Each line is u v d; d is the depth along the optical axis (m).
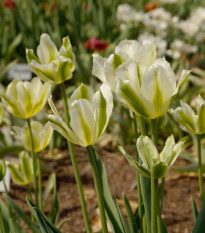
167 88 0.85
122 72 0.86
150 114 0.87
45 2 4.26
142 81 0.84
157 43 3.17
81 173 2.16
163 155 0.88
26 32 3.57
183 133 2.38
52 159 2.32
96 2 4.11
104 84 0.88
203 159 2.02
